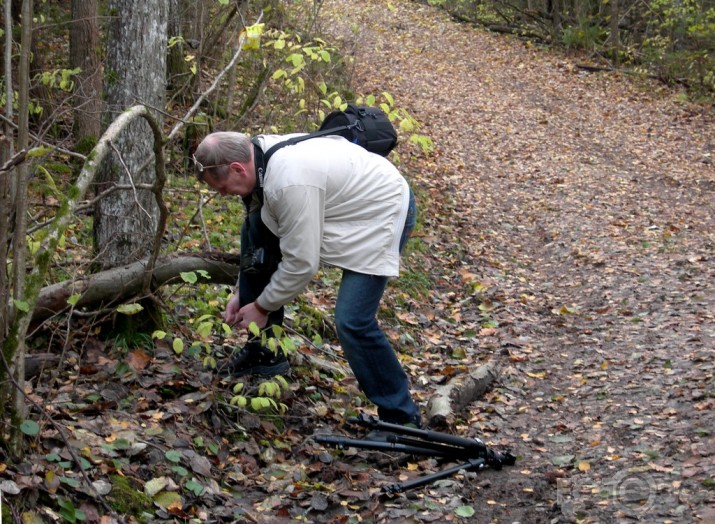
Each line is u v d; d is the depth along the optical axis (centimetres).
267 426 400
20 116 286
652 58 1959
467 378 501
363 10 2436
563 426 449
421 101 1697
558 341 639
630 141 1535
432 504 339
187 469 337
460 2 2553
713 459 363
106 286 398
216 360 434
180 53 855
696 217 1085
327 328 537
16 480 273
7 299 299
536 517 332
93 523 283
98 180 413
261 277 405
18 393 287
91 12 706
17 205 290
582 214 1094
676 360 547
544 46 2258
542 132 1570
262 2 890
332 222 378
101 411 356
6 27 307
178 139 758
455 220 1022
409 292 698
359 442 368
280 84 739
